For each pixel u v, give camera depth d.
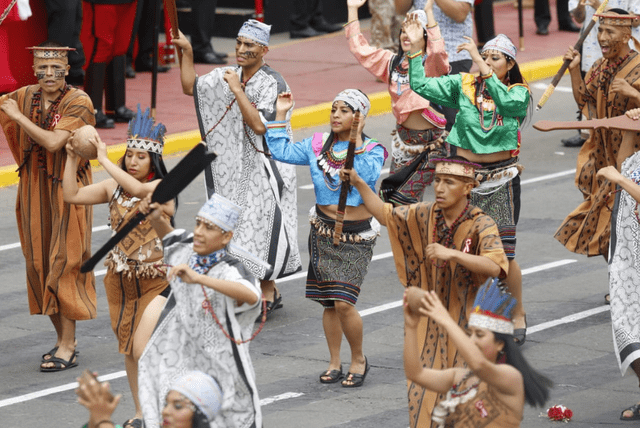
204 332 13.31
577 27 57.69
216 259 13.33
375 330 20.64
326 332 18.16
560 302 22.20
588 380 18.09
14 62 38.66
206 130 21.62
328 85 44.12
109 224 16.47
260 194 21.44
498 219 19.80
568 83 47.59
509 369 11.47
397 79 22.78
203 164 13.56
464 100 19.77
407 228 14.76
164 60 46.53
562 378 18.19
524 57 50.16
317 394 17.64
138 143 16.02
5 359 19.31
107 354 19.62
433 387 12.10
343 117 17.50
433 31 21.77
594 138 21.78
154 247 16.03
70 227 18.59
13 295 22.89
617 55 21.12
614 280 16.73
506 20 60.91
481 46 49.81
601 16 20.92
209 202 13.27
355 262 17.69
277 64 48.03
